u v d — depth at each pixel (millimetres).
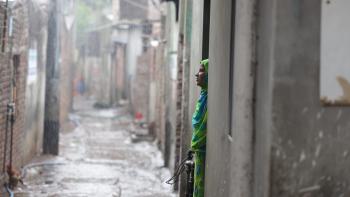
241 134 5168
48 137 19250
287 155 4664
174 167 14789
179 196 12977
